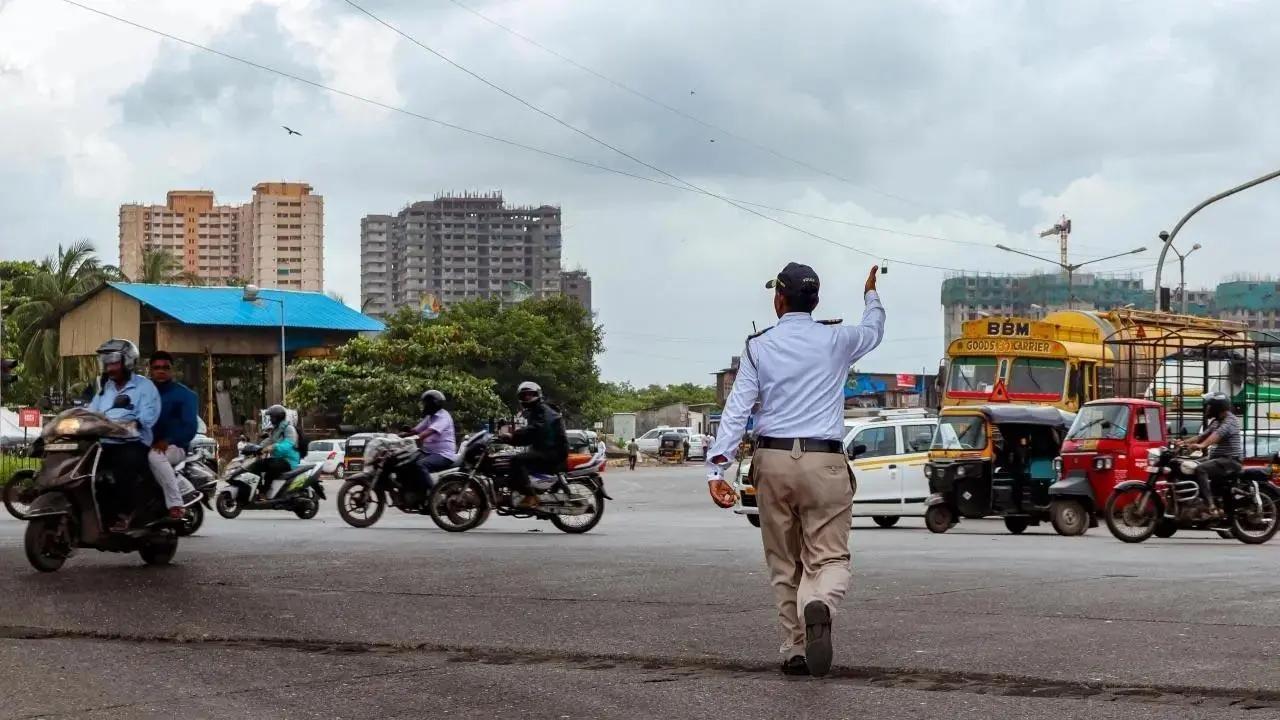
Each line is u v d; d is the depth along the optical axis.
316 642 7.38
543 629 7.68
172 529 11.48
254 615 8.33
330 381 60.03
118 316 59.66
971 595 9.10
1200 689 5.86
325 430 60.47
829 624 6.07
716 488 6.44
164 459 11.45
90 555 12.62
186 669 6.55
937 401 30.27
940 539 17.30
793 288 6.49
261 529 17.91
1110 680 6.05
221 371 63.59
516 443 17.80
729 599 8.95
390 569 10.95
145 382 11.46
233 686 6.13
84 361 61.78
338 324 63.19
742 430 6.35
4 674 6.45
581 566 11.16
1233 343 26.03
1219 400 17.39
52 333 62.03
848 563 6.30
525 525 20.06
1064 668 6.34
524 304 84.75
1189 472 17.25
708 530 19.06
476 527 17.95
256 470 22.09
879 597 8.99
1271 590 9.45
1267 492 17.36
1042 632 7.43
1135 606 8.52
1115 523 17.48
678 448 84.44
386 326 67.75
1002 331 29.48
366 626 7.86
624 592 9.35
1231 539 18.48
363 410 59.97
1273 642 7.07
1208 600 8.85
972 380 29.56
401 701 5.78
